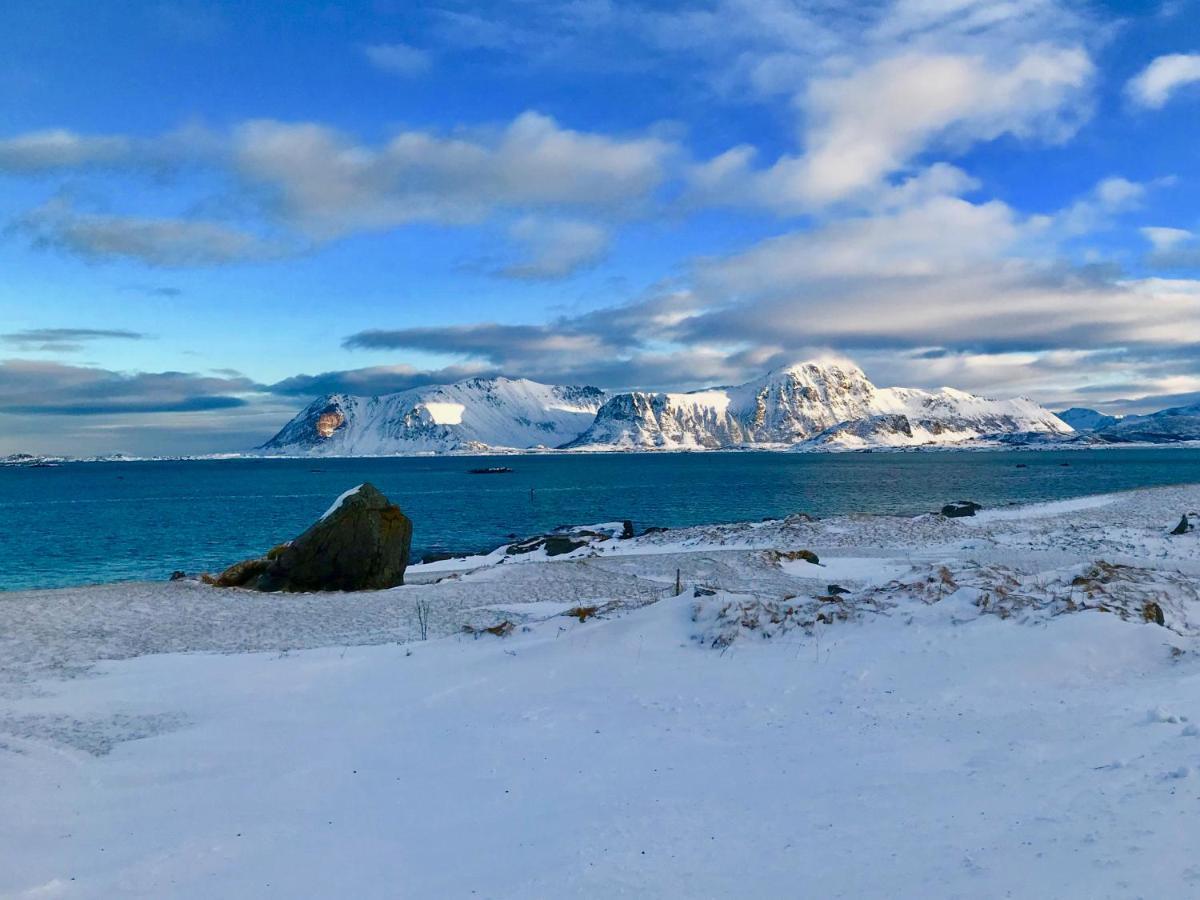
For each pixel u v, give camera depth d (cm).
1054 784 736
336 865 754
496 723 1195
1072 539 3688
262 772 1045
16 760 1107
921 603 1644
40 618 2122
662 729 1118
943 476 13162
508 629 1755
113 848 820
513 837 784
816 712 1150
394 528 2866
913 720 1069
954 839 639
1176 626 1605
